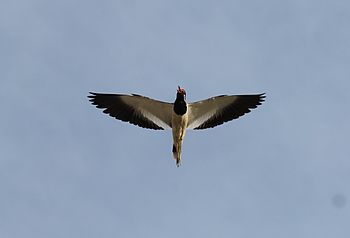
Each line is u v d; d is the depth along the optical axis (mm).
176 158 17984
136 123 18531
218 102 18359
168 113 18219
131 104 18531
